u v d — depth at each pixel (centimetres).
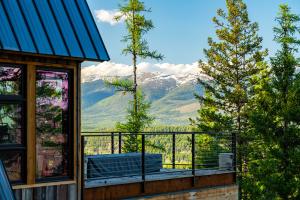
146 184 1265
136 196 1235
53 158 969
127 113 3169
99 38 984
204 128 3572
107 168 1286
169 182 1338
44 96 951
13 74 909
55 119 970
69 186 989
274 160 2664
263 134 2748
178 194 1351
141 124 3119
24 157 924
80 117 1003
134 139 2939
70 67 978
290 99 2672
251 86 3619
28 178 923
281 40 2834
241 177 3180
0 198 709
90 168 1253
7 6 878
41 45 880
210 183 1482
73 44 930
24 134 924
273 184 2620
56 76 966
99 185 1130
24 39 862
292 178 2612
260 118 2725
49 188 957
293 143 2670
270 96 2744
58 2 966
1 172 766
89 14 1005
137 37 3133
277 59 2733
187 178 1401
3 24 852
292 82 2712
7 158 903
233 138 1602
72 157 994
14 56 899
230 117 3584
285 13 2919
